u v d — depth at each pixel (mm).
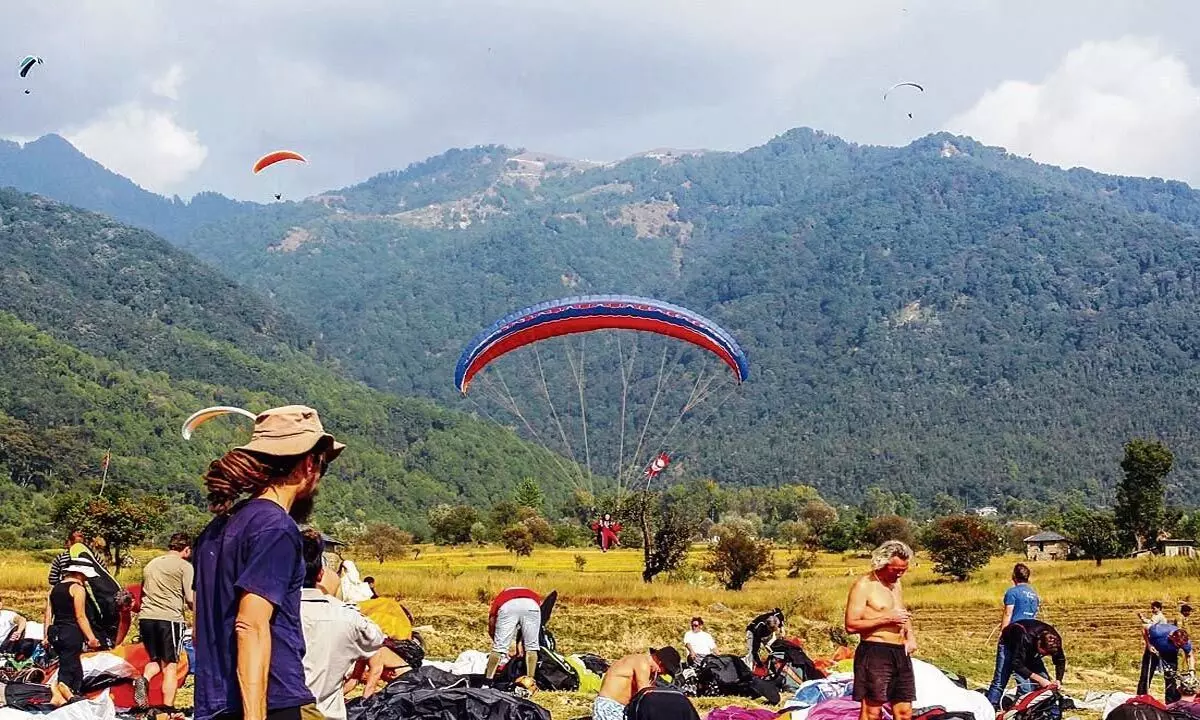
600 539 31953
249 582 4457
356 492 168750
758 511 170000
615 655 20391
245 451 4734
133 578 29703
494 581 27391
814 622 24734
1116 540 78062
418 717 9852
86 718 9453
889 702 9312
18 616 12898
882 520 101188
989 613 31344
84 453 132125
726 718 11328
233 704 4500
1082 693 15477
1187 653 13797
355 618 6633
